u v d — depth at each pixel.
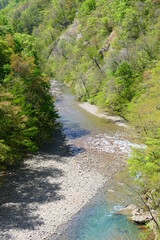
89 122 49.62
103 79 60.12
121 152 36.22
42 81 41.53
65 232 21.84
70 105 61.84
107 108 51.88
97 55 69.62
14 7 161.38
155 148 20.59
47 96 42.69
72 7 113.75
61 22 115.62
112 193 26.83
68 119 51.94
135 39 58.69
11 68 39.00
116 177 29.97
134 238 20.11
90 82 63.78
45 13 127.19
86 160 34.34
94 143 39.78
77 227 22.34
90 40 81.56
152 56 50.03
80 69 76.44
